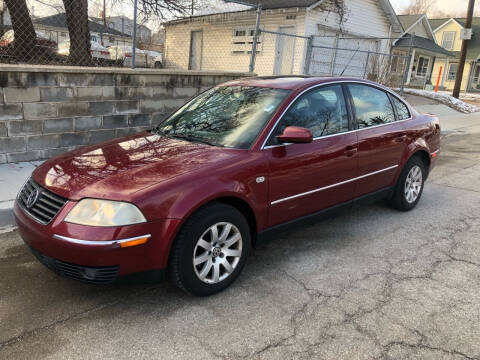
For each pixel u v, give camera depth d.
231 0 8.92
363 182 4.41
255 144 3.46
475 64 40.12
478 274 3.71
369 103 4.58
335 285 3.46
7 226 4.43
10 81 5.66
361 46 19.48
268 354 2.61
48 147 6.23
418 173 5.23
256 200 3.37
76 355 2.56
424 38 31.56
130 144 3.76
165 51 21.80
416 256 4.04
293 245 4.23
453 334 2.85
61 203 2.91
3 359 2.50
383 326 2.92
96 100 6.51
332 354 2.62
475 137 11.64
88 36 9.24
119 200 2.79
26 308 3.03
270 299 3.23
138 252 2.82
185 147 3.54
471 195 6.11
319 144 3.85
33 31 8.77
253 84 4.25
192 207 2.94
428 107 17.34
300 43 16.31
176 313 3.02
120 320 2.92
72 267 2.82
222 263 3.24
